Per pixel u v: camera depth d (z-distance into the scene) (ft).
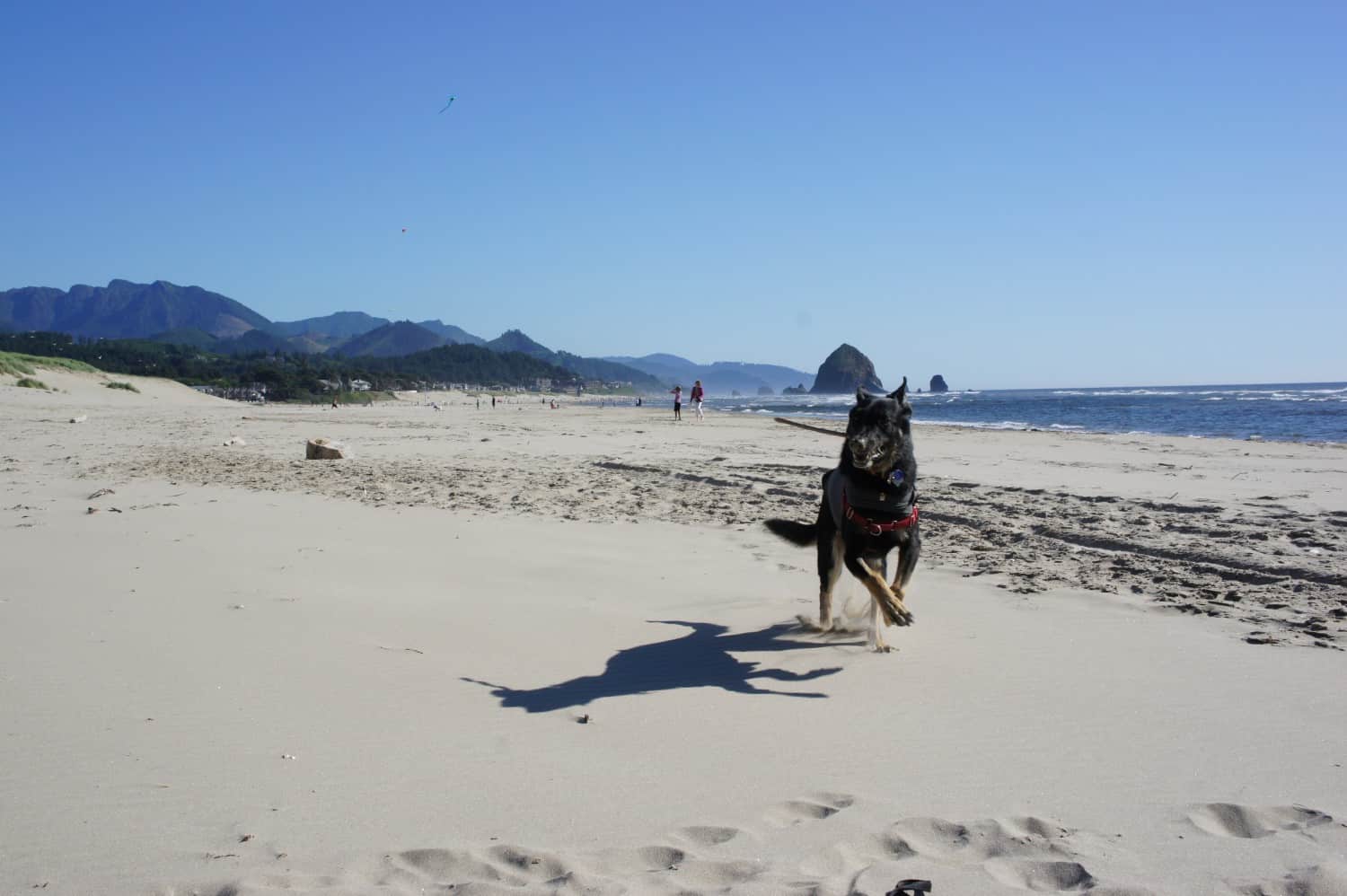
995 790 12.35
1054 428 111.65
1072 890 9.90
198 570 25.70
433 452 72.49
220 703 15.34
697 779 12.70
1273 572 26.91
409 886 9.90
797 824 11.39
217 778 12.44
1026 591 24.68
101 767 12.74
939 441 81.97
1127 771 12.94
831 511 20.92
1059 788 12.39
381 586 24.36
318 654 18.24
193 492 43.98
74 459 62.90
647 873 10.22
